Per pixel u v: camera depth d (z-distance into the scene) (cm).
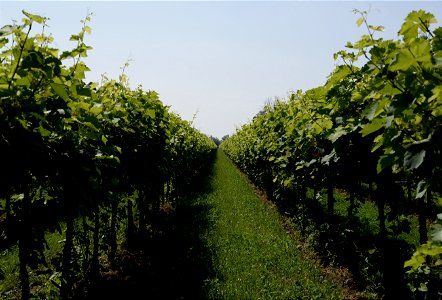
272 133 1023
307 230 842
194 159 1966
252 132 1593
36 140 292
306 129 623
